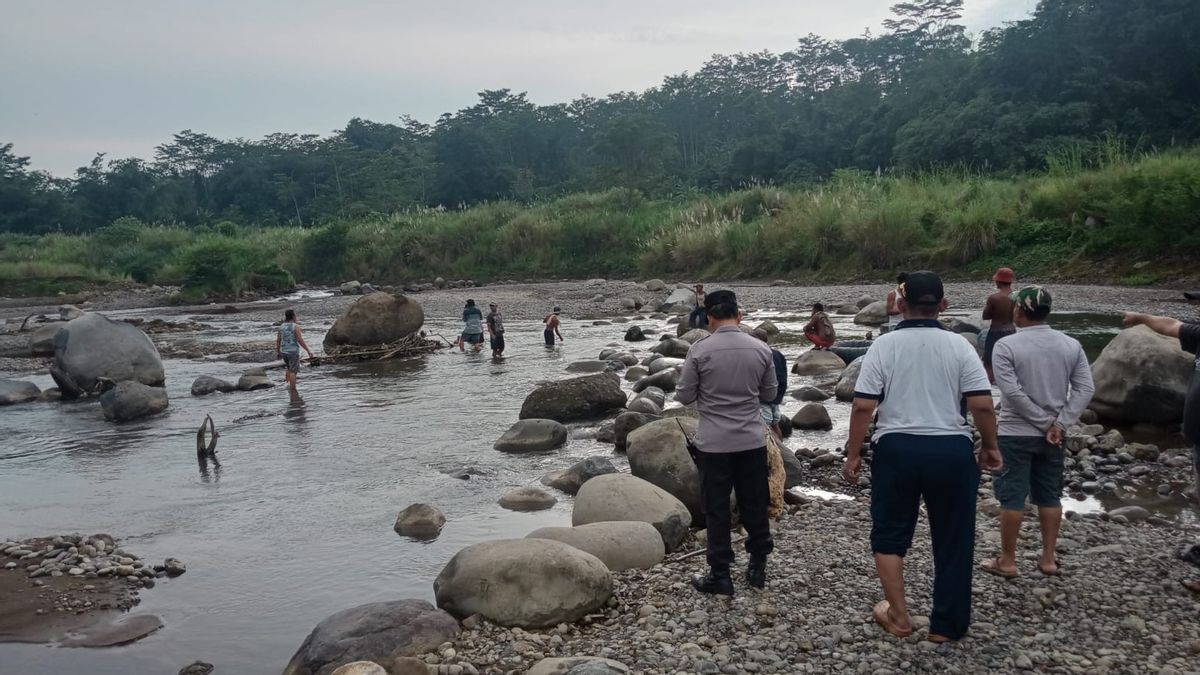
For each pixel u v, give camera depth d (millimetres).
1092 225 26594
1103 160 33406
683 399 5574
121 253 56688
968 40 82062
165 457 11266
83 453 11719
